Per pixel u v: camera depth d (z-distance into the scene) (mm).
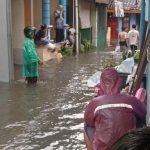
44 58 16078
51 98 8711
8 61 10820
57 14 18562
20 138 5930
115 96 3859
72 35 20000
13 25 14648
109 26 35500
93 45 23859
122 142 1254
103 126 3691
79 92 9414
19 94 9148
